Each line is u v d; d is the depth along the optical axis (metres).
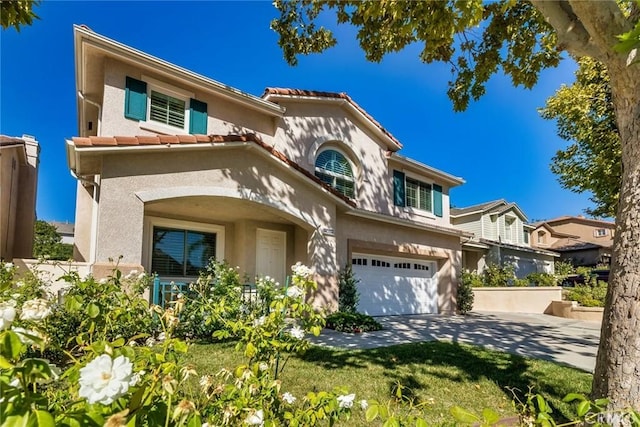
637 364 3.11
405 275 16.00
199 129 11.24
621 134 3.56
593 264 32.88
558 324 13.47
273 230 12.92
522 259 27.59
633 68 3.31
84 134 13.92
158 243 11.45
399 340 9.14
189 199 9.31
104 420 1.30
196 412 1.56
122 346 2.35
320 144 13.83
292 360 6.55
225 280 8.60
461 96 8.77
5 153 11.89
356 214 13.34
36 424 1.16
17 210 14.37
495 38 7.93
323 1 8.13
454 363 6.79
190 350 6.61
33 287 5.82
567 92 13.92
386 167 16.16
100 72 10.49
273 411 2.62
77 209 12.83
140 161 8.40
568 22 3.96
